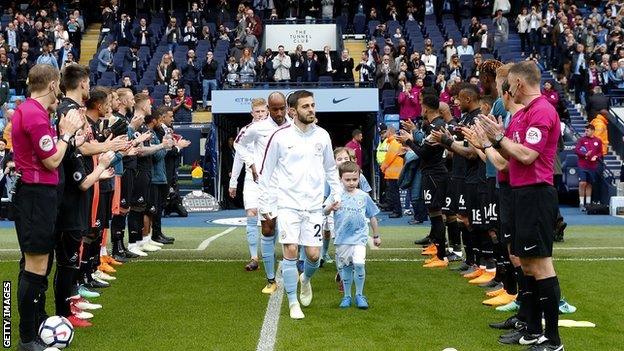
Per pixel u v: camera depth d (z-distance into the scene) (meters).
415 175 11.90
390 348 5.47
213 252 10.57
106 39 26.81
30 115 5.16
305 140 6.67
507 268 6.93
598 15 27.39
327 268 9.29
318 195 6.68
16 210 5.33
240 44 25.27
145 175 9.88
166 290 7.73
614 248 10.92
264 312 6.71
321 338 5.77
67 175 5.84
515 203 5.34
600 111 21.16
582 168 18.00
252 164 8.59
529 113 5.30
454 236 9.55
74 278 6.40
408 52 25.59
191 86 23.97
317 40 27.06
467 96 7.95
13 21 25.95
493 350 5.44
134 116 9.55
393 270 8.99
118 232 9.71
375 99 19.33
